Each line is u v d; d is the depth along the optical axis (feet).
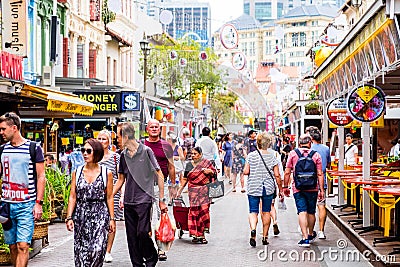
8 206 37.52
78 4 136.67
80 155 72.90
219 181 53.21
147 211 40.57
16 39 78.07
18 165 37.50
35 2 106.52
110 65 164.55
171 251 49.98
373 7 39.58
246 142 65.31
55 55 106.52
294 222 67.46
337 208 72.49
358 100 53.72
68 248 50.72
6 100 67.46
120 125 41.86
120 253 48.85
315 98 143.84
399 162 68.64
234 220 68.90
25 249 37.55
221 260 46.55
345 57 56.13
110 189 37.88
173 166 45.39
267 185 52.01
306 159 52.39
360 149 111.86
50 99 64.08
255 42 370.53
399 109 90.33
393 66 39.91
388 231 51.70
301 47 366.63
